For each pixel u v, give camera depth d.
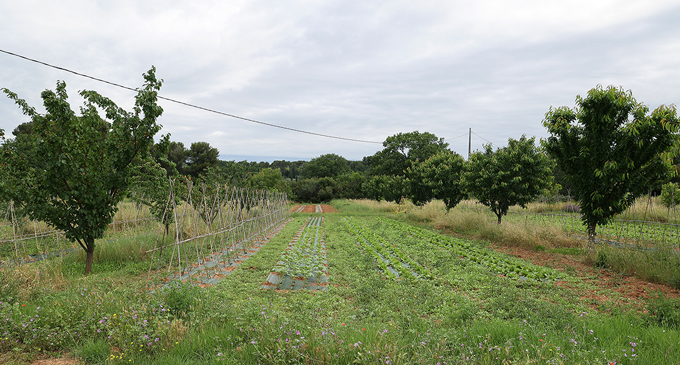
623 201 12.13
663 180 11.68
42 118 9.64
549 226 15.62
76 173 9.95
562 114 12.91
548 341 4.63
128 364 4.27
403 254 13.11
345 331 5.22
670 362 4.16
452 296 7.70
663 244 11.76
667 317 5.70
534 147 17.30
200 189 17.47
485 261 12.13
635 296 7.81
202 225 18.03
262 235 19.50
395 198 38.69
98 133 10.63
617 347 4.51
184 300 6.02
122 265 11.29
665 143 10.77
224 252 13.81
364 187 61.12
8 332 4.86
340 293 8.23
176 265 11.38
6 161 9.82
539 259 12.29
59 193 10.02
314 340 4.55
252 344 4.57
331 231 21.66
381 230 20.91
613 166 11.15
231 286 8.63
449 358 4.14
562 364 3.78
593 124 11.87
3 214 14.68
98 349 4.60
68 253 12.38
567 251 13.33
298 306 6.84
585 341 4.87
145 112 10.82
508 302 6.96
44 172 9.70
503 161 17.58
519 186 17.11
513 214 29.23
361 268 10.72
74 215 10.27
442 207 29.34
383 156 58.09
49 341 4.83
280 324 5.13
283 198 34.53
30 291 7.11
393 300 7.34
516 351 4.37
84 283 8.29
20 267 8.09
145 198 17.84
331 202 71.38
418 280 9.28
